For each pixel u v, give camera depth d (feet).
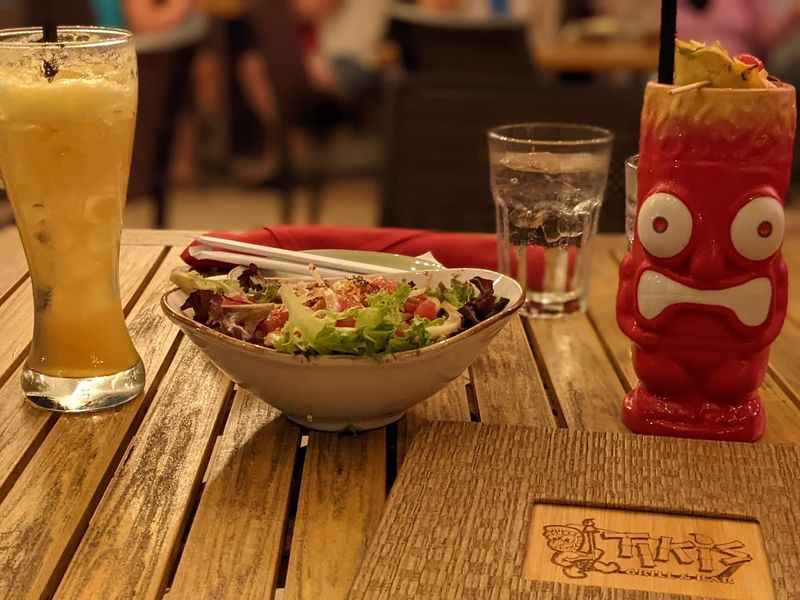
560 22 12.85
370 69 11.48
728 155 2.33
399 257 2.97
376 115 12.16
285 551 2.27
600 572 2.07
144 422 2.56
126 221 11.10
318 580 2.08
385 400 2.41
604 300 3.28
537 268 3.19
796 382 2.79
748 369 2.47
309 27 12.30
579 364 2.88
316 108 10.61
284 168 10.50
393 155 5.08
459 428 2.50
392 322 2.34
